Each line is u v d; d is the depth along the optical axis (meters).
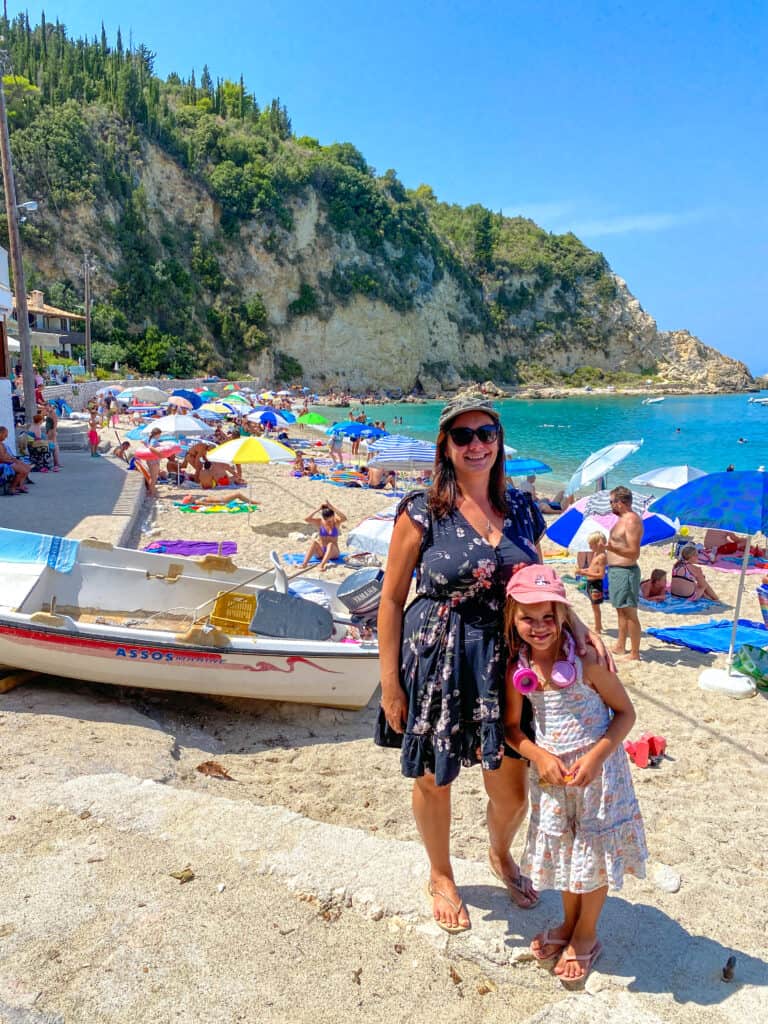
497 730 2.87
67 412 37.62
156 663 6.00
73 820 3.96
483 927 3.21
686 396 126.06
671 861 4.46
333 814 4.83
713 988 2.94
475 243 139.50
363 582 7.59
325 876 3.51
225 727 6.19
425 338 120.56
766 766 5.98
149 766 4.99
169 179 97.94
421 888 3.45
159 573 7.76
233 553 13.22
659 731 6.61
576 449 41.84
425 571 2.95
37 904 3.26
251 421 34.91
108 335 79.69
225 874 3.52
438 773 2.90
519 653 2.84
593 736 2.82
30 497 16.16
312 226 107.75
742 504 7.12
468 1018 2.80
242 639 6.20
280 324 104.38
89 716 5.79
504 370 136.25
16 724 5.43
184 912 3.25
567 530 10.73
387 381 114.62
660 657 8.63
